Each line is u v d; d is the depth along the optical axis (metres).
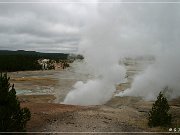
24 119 20.73
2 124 18.48
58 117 24.47
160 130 21.70
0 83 19.53
